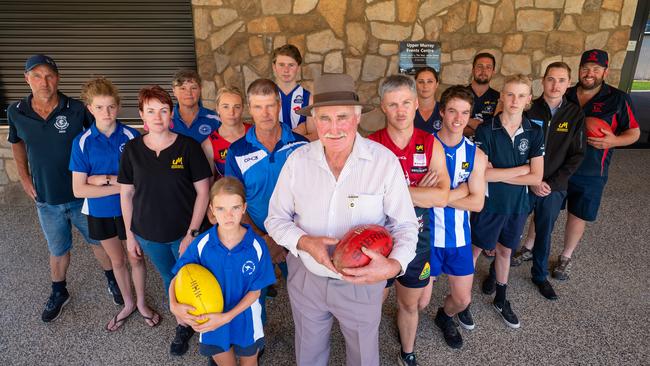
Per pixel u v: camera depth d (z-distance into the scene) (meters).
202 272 1.90
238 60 4.84
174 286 1.90
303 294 1.80
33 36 4.61
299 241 1.63
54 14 4.58
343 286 1.70
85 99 2.44
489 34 4.93
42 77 2.54
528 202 2.69
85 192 2.45
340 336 2.65
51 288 3.15
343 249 1.52
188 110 2.91
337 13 4.76
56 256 2.82
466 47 4.96
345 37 4.85
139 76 4.83
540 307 2.92
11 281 3.23
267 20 4.74
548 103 2.86
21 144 2.90
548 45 4.98
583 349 2.52
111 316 2.85
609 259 3.52
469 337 2.64
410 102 1.90
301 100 3.36
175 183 2.23
